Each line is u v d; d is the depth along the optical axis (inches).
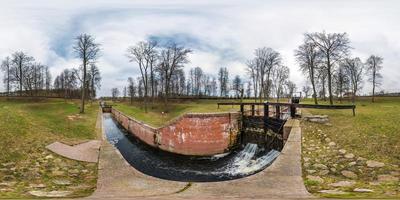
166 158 1127.0
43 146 827.4
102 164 733.9
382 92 3764.8
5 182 583.2
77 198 463.8
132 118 1660.9
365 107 1531.7
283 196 461.7
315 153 715.4
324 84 2413.9
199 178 863.1
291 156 698.2
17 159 717.3
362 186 515.2
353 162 639.1
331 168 628.4
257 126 1194.0
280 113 1157.7
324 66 1760.6
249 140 1224.8
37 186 563.8
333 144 751.7
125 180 609.6
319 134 830.5
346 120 924.0
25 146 797.9
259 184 541.3
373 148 683.4
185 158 1133.1
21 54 3065.9
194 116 1157.1
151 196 484.4
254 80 2380.7
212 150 1173.7
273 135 1083.3
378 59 2539.4
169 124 1196.5
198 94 3971.5
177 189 534.9
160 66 2190.0
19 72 3073.3
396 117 885.8
